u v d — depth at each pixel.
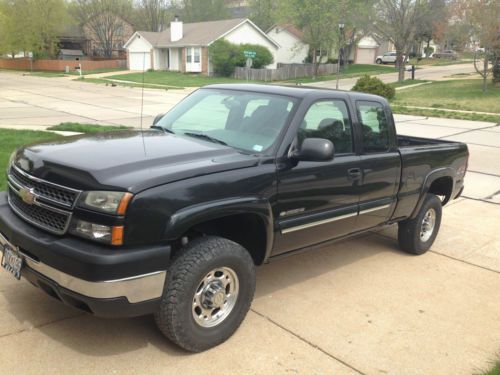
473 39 31.28
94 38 67.94
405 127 17.38
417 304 4.46
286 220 3.92
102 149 3.54
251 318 3.98
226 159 3.56
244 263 3.52
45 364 3.20
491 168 11.03
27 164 3.46
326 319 4.05
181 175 3.20
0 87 32.09
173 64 53.22
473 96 29.59
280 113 4.04
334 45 50.22
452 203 8.23
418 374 3.43
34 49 61.12
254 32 50.44
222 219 3.78
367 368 3.44
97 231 2.97
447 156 5.75
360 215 4.62
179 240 3.45
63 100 23.67
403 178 5.05
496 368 3.44
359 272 5.10
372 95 4.88
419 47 75.81
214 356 3.42
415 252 5.68
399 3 39.34
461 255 5.84
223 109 4.37
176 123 4.50
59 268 3.00
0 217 3.51
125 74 50.38
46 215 3.25
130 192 2.96
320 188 4.10
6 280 4.29
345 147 4.42
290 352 3.55
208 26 51.38
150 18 75.50
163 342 3.52
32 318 3.71
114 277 2.91
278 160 3.77
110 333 3.59
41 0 59.94
